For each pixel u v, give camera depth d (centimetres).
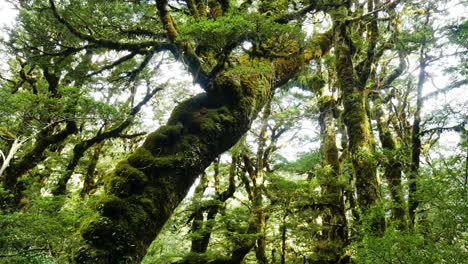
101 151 1841
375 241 642
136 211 687
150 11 830
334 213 1192
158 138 760
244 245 1393
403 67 1308
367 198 950
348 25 1130
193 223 1638
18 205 1151
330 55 1394
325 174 1227
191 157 754
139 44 827
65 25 802
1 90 974
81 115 1062
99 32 831
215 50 718
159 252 1755
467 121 909
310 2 963
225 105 810
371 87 1386
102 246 645
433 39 988
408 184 989
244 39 665
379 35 1298
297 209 1233
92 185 1581
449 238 636
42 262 734
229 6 888
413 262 591
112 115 1071
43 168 1716
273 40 708
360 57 1378
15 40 876
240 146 1652
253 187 1723
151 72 1346
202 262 1366
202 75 773
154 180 725
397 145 1437
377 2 1178
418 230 797
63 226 816
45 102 1024
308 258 1259
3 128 1089
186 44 750
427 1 993
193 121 792
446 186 676
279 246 1747
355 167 1009
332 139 1400
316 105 1655
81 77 980
